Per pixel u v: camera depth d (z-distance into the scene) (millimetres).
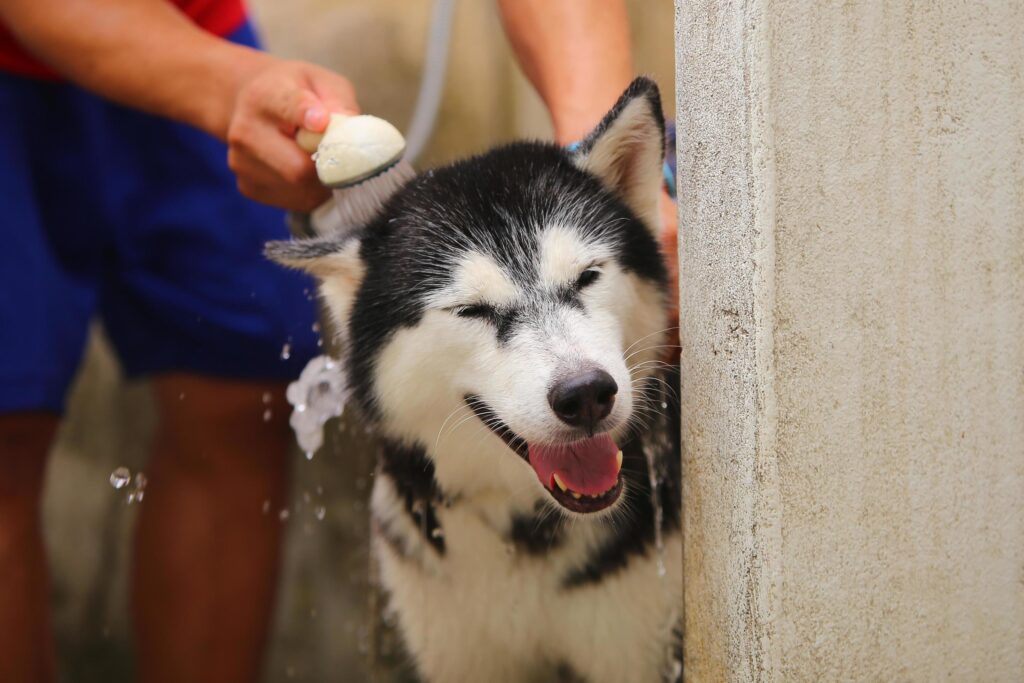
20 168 2611
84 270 2900
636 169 2082
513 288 1896
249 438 3055
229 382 2996
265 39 4125
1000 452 1725
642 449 2096
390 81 4086
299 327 3018
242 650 3086
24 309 2514
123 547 3979
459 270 1929
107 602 3967
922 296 1616
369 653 3684
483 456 2059
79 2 2291
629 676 2148
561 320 1848
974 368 1680
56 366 2623
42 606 2643
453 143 4078
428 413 2068
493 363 1876
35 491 2633
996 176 1653
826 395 1565
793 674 1589
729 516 1614
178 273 2977
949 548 1696
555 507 2053
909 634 1681
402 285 2012
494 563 2139
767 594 1559
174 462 3057
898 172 1567
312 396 2396
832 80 1499
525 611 2154
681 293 1713
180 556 2992
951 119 1597
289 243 2094
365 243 2100
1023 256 1701
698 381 1675
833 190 1525
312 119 2002
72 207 2830
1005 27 1618
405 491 2195
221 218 2975
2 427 2494
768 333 1514
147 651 3062
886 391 1609
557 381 1741
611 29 2402
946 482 1681
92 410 4055
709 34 1541
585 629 2119
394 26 4109
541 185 2018
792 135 1485
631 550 2082
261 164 2152
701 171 1605
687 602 1759
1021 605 1781
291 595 3883
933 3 1546
